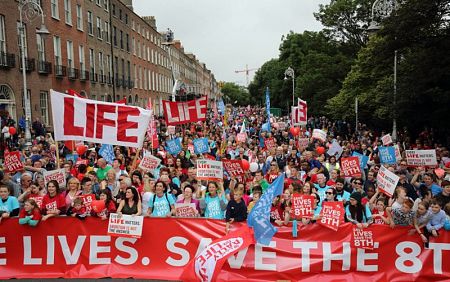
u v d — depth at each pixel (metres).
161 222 7.45
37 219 7.41
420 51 18.81
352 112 31.52
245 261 7.15
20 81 25.56
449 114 19.22
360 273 7.12
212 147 18.27
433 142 21.06
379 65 25.22
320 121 44.66
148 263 7.45
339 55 45.47
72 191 8.28
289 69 48.34
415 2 17.66
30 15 22.34
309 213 7.19
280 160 13.38
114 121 9.05
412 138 24.88
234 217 7.31
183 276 6.84
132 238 7.48
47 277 7.35
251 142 18.75
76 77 33.47
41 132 23.19
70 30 33.12
